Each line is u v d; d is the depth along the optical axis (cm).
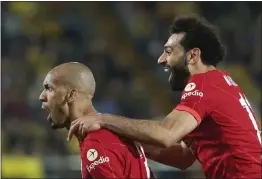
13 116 3375
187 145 1319
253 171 1209
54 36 4112
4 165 2522
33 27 4094
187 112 1194
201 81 1236
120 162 1139
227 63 4044
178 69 1287
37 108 3453
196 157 1315
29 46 3969
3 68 3694
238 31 4250
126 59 4069
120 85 3794
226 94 1232
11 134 3170
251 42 4188
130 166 1152
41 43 4025
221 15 4341
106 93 3703
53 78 1189
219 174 1240
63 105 1182
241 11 4344
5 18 4006
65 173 2556
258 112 3609
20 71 3731
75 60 3972
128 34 4269
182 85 1302
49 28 4131
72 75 1184
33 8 4181
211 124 1228
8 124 3269
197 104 1203
